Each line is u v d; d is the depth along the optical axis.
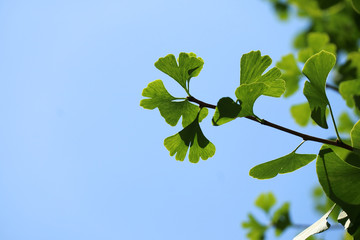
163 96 0.95
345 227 0.89
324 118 0.92
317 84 0.92
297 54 1.21
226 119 0.90
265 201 1.31
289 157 0.93
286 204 1.28
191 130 0.95
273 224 1.29
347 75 1.18
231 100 0.90
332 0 1.27
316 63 0.91
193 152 0.96
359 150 0.90
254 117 0.91
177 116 0.96
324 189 0.90
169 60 0.94
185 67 0.94
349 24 1.40
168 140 0.96
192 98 0.95
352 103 1.07
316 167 0.91
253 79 0.93
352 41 1.39
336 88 1.17
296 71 1.22
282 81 0.92
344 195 0.89
